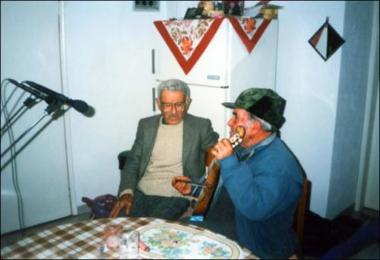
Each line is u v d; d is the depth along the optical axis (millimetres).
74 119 2674
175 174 2213
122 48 2791
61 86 2559
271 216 1441
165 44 2750
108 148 2898
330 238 2285
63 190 2744
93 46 2643
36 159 2566
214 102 2451
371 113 2857
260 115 1489
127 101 2912
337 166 2668
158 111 3027
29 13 2336
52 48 2473
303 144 2719
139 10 2820
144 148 2256
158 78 2902
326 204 2666
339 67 2410
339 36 2371
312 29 2502
